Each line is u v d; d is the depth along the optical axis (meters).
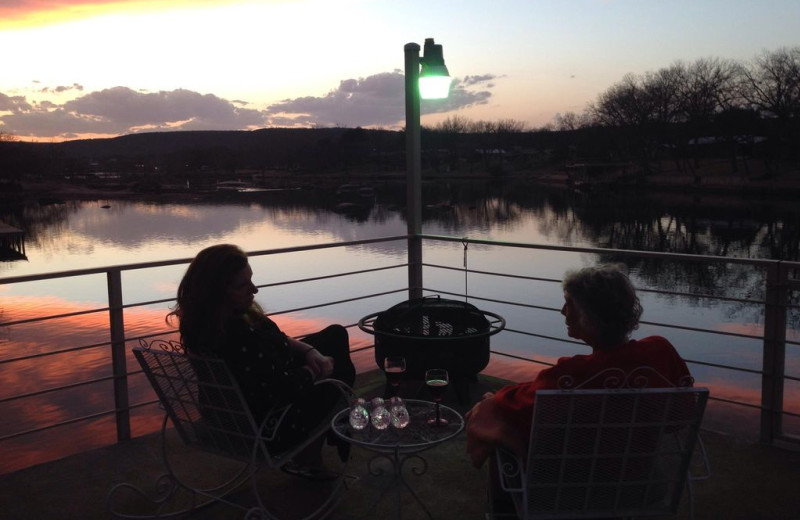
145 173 153.00
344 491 2.89
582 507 1.93
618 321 1.88
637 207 80.06
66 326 24.47
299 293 30.61
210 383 2.36
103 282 39.06
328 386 2.68
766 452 3.27
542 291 30.28
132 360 18.59
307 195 129.38
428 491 2.93
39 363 18.86
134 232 77.62
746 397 14.71
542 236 65.25
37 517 2.76
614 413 1.79
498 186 123.44
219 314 2.32
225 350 2.34
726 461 3.17
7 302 31.25
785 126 72.75
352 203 108.88
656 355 1.92
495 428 1.98
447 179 139.62
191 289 2.32
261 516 2.43
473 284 32.88
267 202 118.94
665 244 56.97
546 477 1.88
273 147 151.00
